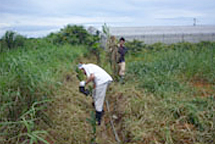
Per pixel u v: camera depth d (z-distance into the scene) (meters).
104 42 14.57
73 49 10.49
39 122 3.72
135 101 4.88
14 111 3.59
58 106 4.44
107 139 4.13
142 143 3.74
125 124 4.32
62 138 3.66
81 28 14.19
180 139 3.65
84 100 5.32
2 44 7.11
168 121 4.05
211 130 3.71
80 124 4.24
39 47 8.74
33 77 4.23
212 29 18.92
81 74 6.30
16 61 4.31
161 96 5.15
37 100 3.99
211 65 6.43
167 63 7.10
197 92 5.23
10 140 3.17
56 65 6.69
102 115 5.04
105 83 4.50
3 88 3.80
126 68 7.68
